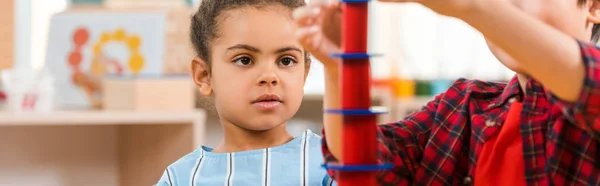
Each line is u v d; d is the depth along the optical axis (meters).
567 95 0.69
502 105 0.92
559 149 0.84
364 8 0.63
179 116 2.11
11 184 2.28
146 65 2.35
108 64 2.37
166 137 2.19
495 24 0.66
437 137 0.95
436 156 0.95
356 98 0.64
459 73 4.37
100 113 2.05
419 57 4.38
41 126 2.30
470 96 0.96
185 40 2.37
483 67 4.36
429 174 0.94
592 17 0.87
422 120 0.97
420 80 3.90
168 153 2.18
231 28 1.07
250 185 1.09
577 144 0.84
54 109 2.29
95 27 2.41
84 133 2.36
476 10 0.65
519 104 0.90
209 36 1.11
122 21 2.39
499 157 0.89
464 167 0.94
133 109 2.14
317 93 3.32
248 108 1.07
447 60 4.37
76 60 2.40
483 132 0.91
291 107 1.08
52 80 2.17
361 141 0.65
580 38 0.86
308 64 1.12
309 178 1.09
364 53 0.64
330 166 0.67
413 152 0.95
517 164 0.87
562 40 0.67
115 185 2.39
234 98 1.08
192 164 1.14
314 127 3.37
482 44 4.36
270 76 1.06
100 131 2.38
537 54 0.67
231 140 1.13
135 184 2.31
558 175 0.84
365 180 0.65
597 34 0.92
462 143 0.94
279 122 1.08
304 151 1.11
